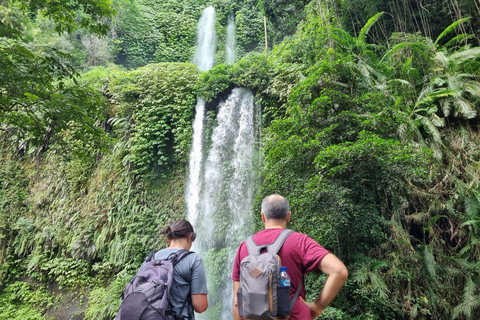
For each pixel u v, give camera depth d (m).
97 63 17.00
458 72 6.75
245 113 9.24
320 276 5.05
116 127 10.99
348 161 4.55
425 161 4.45
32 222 12.11
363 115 5.19
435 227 5.88
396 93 6.86
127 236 9.51
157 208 9.70
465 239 5.61
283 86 8.39
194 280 2.06
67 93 5.23
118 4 19.17
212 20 23.45
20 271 11.58
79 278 9.95
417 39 7.49
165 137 10.00
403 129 5.64
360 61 6.89
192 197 9.42
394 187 4.79
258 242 1.80
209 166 9.44
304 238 1.76
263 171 6.00
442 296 5.23
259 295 1.52
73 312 9.45
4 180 13.00
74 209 11.05
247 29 22.27
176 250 2.17
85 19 5.47
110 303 8.23
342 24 9.67
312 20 8.28
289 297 1.55
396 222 5.36
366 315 4.62
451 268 5.21
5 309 10.38
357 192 4.81
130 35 20.33
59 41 15.02
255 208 5.52
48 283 10.61
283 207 1.96
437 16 8.53
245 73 9.32
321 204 4.62
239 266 1.83
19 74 4.71
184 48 22.62
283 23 12.06
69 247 10.46
